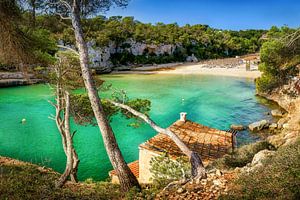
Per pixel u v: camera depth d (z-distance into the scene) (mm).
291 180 7375
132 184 10266
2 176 10203
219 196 7738
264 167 8672
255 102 46875
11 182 9625
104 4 11656
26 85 58156
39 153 26438
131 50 105750
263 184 7621
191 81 67688
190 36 128125
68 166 10828
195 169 9891
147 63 106688
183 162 12922
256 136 31312
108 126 10336
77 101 15938
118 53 102500
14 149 27094
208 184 8781
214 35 141250
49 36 13344
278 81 45844
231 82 65688
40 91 52656
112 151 10281
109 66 91312
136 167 20703
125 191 10117
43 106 42281
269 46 43000
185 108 43219
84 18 11703
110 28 100750
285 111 40438
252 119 38031
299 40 25812
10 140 29234
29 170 12328
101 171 23172
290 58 41406
